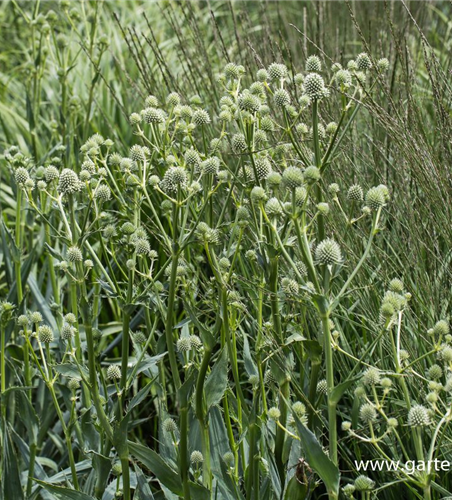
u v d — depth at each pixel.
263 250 1.91
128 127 4.54
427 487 1.78
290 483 1.86
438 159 3.15
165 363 3.19
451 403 1.76
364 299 2.72
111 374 2.10
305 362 2.32
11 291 3.00
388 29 4.42
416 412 1.76
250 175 2.08
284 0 6.73
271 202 1.85
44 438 3.26
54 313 3.17
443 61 4.72
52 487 2.09
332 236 2.75
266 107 2.17
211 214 2.34
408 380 2.48
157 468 1.95
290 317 2.10
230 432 2.12
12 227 4.11
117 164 2.51
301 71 4.46
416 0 5.06
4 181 4.68
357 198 2.05
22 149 4.48
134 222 2.27
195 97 2.58
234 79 2.26
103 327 3.15
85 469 2.54
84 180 2.09
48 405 3.07
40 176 2.71
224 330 1.99
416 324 2.66
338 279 2.84
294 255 2.91
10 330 2.86
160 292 2.41
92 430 2.33
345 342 2.61
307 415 2.06
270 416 1.88
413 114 3.26
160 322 3.21
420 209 3.14
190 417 2.24
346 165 3.30
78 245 1.99
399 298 1.87
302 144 2.71
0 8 7.16
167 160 2.21
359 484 1.83
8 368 2.95
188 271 2.44
